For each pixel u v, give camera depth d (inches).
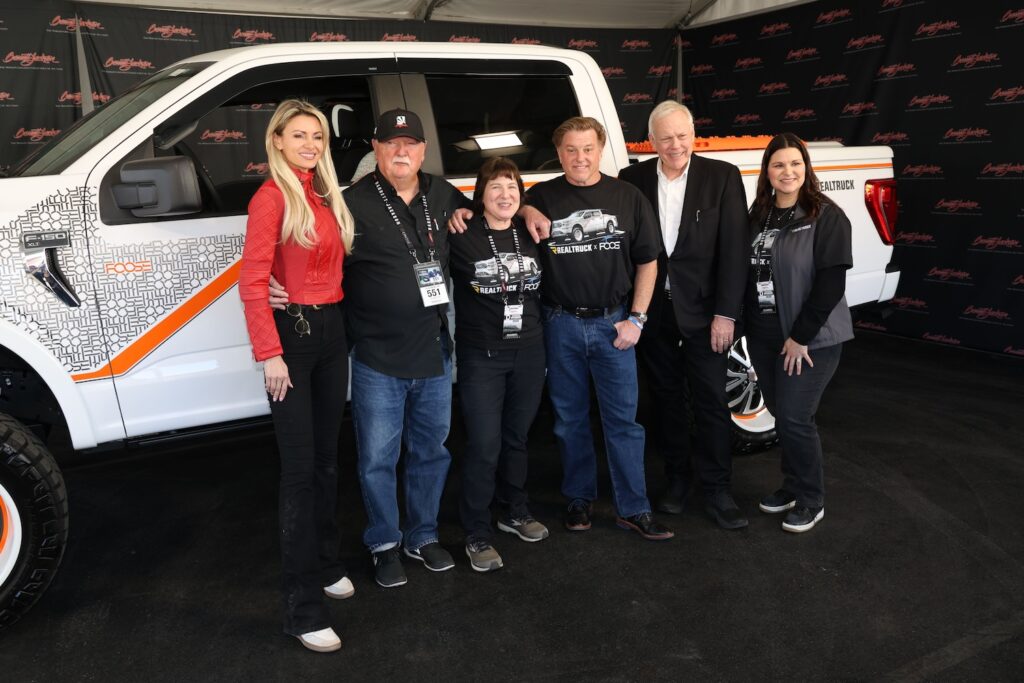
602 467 156.3
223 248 115.5
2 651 101.1
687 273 122.2
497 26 281.3
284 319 95.2
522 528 126.1
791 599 107.2
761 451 153.6
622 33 301.7
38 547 101.5
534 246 112.2
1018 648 94.8
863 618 102.2
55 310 107.2
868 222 160.2
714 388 126.1
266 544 129.1
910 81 239.8
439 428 112.3
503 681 92.4
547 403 172.1
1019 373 208.5
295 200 90.9
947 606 104.1
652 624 102.6
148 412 114.8
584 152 110.0
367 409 106.7
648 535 124.6
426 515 118.0
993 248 225.3
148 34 235.1
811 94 269.4
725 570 115.3
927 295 243.1
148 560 124.4
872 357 227.5
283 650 100.1
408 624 104.6
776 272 118.5
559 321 118.0
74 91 228.4
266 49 121.5
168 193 101.7
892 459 152.6
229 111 122.3
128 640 103.0
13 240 104.4
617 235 112.3
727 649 96.7
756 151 150.5
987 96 221.5
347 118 125.9
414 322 103.5
